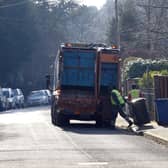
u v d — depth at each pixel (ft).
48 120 223.51
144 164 99.96
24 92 523.70
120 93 190.19
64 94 187.93
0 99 354.74
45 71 531.50
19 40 490.49
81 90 191.01
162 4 326.03
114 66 191.11
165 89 194.08
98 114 187.01
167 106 175.94
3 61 483.92
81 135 156.25
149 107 200.95
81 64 191.21
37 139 144.97
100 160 105.19
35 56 522.06
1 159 108.58
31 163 102.89
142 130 161.99
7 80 501.15
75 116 187.32
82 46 193.06
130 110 179.01
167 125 175.32
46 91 440.86
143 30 366.84
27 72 522.06
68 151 119.34
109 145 130.82
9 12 483.51
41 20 538.47
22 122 211.61
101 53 190.80
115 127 187.93
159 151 119.75
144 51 347.56
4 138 148.66
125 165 98.78
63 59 190.90
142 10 409.28
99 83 189.26
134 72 270.05
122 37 385.91
